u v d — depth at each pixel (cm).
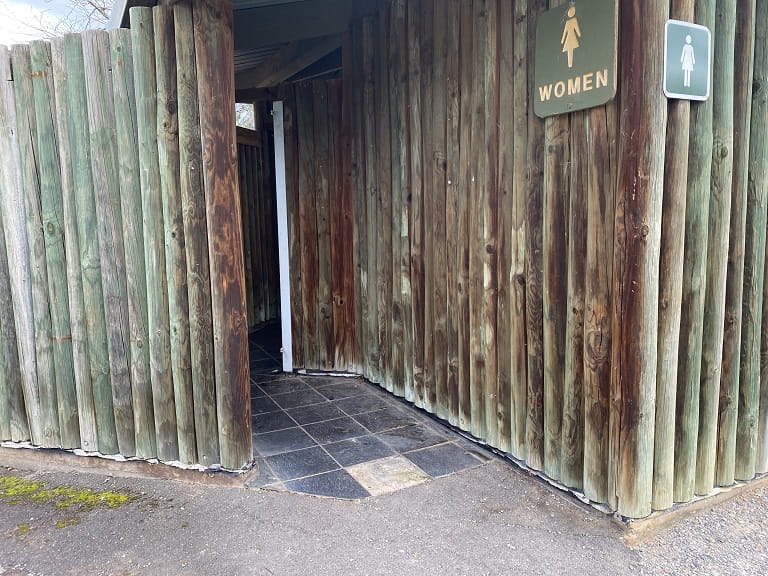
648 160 235
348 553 250
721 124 261
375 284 462
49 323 333
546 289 289
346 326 493
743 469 298
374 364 474
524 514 277
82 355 328
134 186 303
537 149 291
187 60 284
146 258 304
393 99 417
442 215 377
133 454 326
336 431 384
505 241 320
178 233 298
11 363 343
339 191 474
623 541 255
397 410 422
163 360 311
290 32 455
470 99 341
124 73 296
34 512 288
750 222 284
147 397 318
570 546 252
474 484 308
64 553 253
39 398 340
